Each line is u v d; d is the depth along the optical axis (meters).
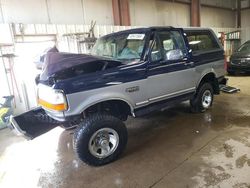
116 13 7.54
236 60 8.23
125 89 3.00
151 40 3.27
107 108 3.13
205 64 4.20
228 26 14.20
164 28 3.48
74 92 2.62
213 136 3.50
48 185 2.63
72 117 2.69
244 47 8.84
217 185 2.35
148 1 8.93
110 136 2.96
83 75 2.73
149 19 9.08
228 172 2.55
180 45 3.72
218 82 4.74
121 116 3.32
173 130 3.86
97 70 2.89
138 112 3.27
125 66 3.01
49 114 3.00
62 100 2.58
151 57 3.25
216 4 12.70
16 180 2.77
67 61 2.88
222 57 4.69
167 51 3.46
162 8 9.59
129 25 7.87
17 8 5.38
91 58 2.92
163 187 2.41
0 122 4.59
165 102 3.62
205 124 4.00
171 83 3.57
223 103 5.18
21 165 3.12
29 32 5.39
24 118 3.37
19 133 3.18
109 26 7.11
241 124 3.90
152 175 2.64
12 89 5.30
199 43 4.17
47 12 5.97
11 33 5.09
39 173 2.89
